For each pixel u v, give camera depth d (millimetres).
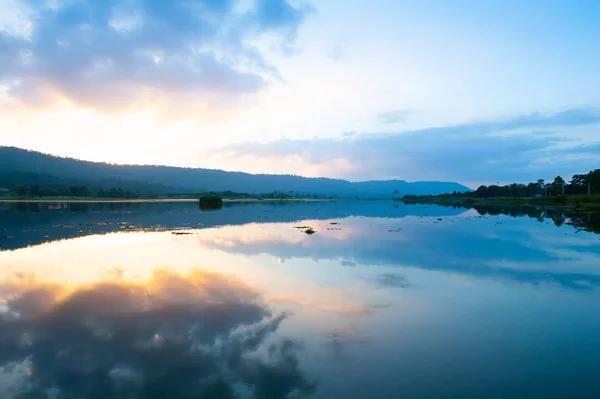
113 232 36875
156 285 16516
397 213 79938
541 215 66188
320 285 16578
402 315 12742
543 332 11359
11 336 10891
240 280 17438
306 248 27141
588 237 33781
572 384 8312
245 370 8852
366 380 8398
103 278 17844
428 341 10594
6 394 7891
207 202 111062
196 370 8859
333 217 65312
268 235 35281
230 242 30156
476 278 18031
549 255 24203
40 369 8953
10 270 19578
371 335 10969
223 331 11227
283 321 12094
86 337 10805
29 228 39688
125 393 7930
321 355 9648
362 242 30484
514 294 15414
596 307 13773
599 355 9773
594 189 124000
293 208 107688
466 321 12203
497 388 8117
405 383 8297
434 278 17984
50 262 21703
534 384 8312
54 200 128000
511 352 9930
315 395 7773
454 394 7859
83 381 8414
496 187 171625
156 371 8828
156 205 104812
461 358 9539
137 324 11789
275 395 7777
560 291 15867
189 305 13688
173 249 26484
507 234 36344
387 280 17547
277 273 18953
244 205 125750
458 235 35594
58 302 14062
